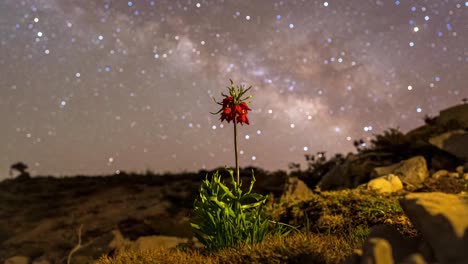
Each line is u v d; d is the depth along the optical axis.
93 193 15.84
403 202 3.19
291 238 4.46
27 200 15.77
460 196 3.16
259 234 4.86
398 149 10.27
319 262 3.70
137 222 12.19
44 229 12.86
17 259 10.53
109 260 4.95
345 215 6.44
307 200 7.34
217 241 4.82
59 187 17.12
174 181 16.34
